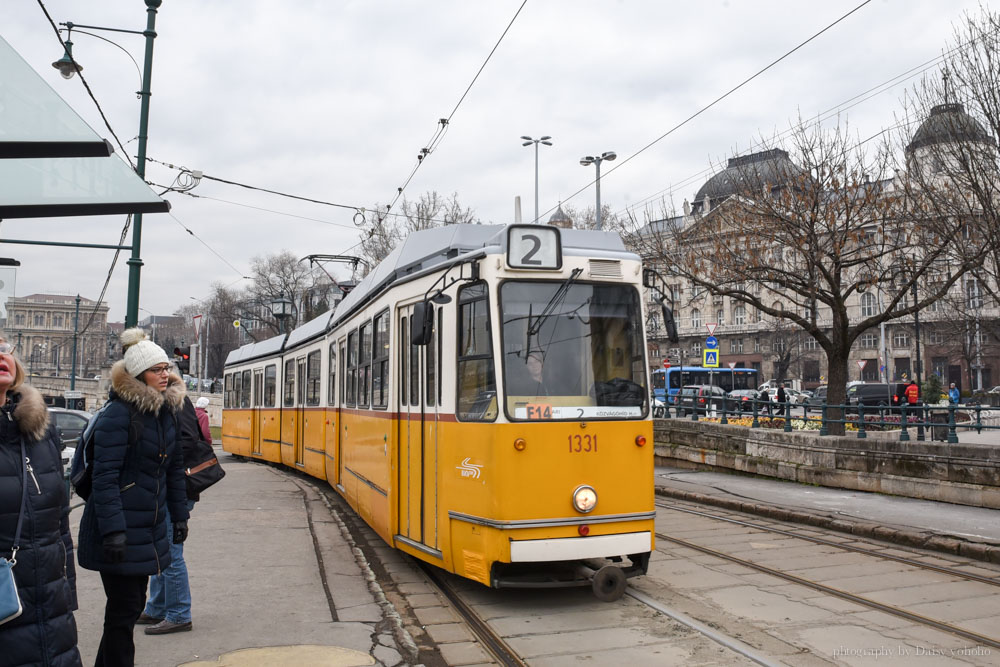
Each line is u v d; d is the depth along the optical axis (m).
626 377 7.30
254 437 23.31
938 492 12.72
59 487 3.49
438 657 5.80
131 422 4.48
